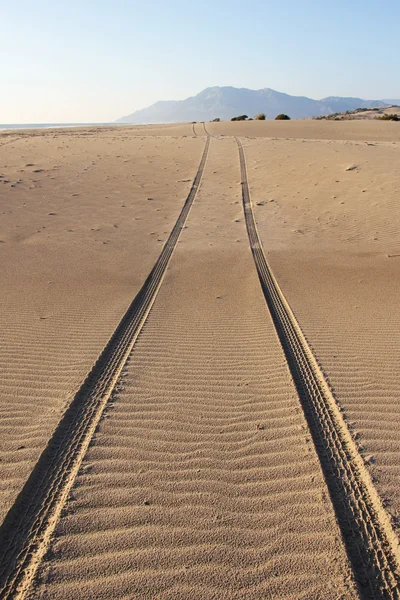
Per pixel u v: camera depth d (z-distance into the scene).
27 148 21.33
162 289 7.04
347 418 3.56
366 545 2.45
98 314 5.91
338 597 2.15
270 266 8.23
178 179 16.53
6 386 4.04
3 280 7.30
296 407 3.72
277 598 2.14
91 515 2.61
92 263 8.42
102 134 30.48
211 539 2.46
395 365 4.45
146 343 5.02
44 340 5.05
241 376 4.28
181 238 10.30
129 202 13.67
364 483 2.88
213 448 3.21
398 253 8.77
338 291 6.86
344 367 4.43
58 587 2.18
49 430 3.38
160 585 2.20
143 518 2.59
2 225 10.92
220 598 2.14
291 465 3.04
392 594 2.19
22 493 2.76
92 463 3.04
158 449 3.20
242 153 20.53
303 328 5.45
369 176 14.55
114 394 3.93
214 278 7.59
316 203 12.96
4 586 2.20
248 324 5.59
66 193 14.43
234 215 12.36
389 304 6.25
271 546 2.42
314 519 2.59
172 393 3.96
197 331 5.37
